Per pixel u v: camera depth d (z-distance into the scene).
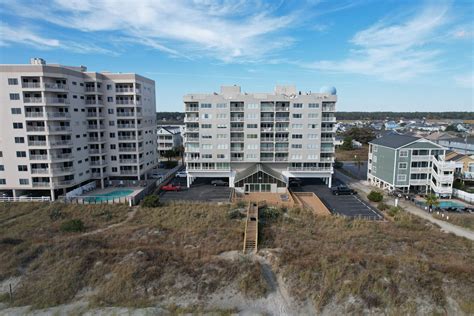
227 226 41.00
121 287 27.20
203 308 25.28
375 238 36.94
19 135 52.72
